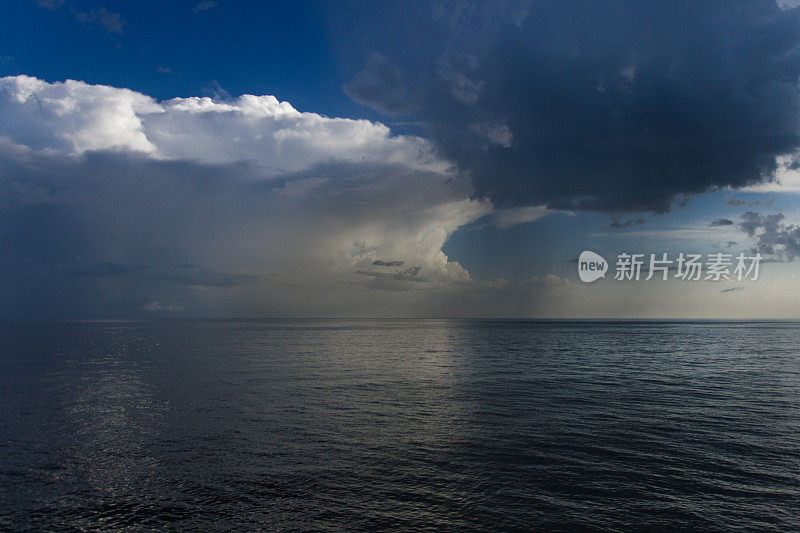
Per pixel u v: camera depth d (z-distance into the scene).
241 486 14.48
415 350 68.06
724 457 16.91
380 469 15.80
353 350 68.00
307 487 14.38
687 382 35.56
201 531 11.80
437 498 13.55
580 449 17.88
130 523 12.24
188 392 30.91
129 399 28.48
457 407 25.75
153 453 17.66
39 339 94.94
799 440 19.06
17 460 17.00
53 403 27.38
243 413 24.34
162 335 114.25
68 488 14.46
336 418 23.09
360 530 11.74
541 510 12.73
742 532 11.58
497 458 16.83
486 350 67.75
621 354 60.72
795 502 13.15
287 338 102.31
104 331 137.88
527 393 30.47
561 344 80.88
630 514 12.50
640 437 19.52
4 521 12.38
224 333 128.00
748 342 85.25
